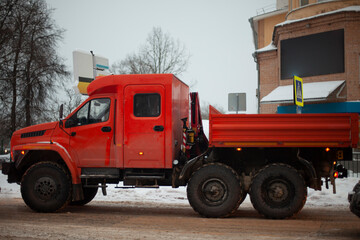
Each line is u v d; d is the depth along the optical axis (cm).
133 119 883
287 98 2134
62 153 900
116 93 902
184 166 845
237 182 809
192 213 896
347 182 1321
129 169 888
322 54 2138
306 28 2200
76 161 909
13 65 3092
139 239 611
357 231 673
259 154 851
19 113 3106
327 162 824
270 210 793
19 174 970
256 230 683
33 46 3109
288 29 2273
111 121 898
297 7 2362
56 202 889
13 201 1112
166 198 1149
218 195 814
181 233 657
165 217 832
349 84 2039
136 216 847
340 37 2067
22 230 684
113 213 897
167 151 865
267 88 2619
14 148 937
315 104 2181
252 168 852
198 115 995
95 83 915
